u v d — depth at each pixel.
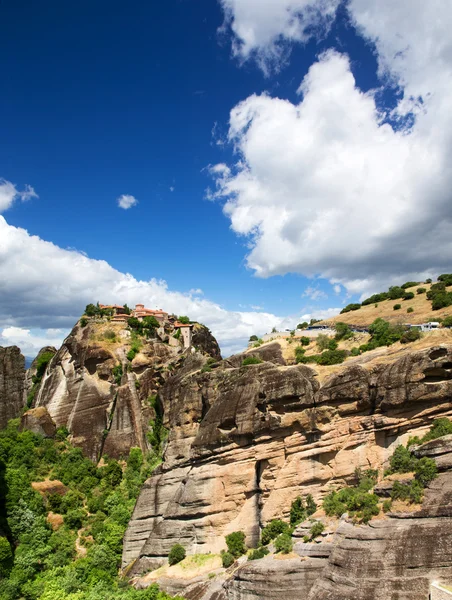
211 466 68.75
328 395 62.34
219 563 62.69
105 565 71.25
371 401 60.12
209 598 56.62
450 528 42.16
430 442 50.19
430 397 55.66
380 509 48.56
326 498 57.69
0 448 89.75
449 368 56.25
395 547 43.56
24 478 83.19
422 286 112.81
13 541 73.12
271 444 65.25
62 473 91.19
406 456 52.19
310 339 87.56
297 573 49.81
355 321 97.69
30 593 63.16
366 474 57.59
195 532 67.25
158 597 58.53
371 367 64.50
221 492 67.19
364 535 46.00
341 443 61.22
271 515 63.00
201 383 78.00
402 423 57.53
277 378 66.06
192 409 77.25
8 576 66.25
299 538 54.81
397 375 57.69
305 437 63.28
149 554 69.88
